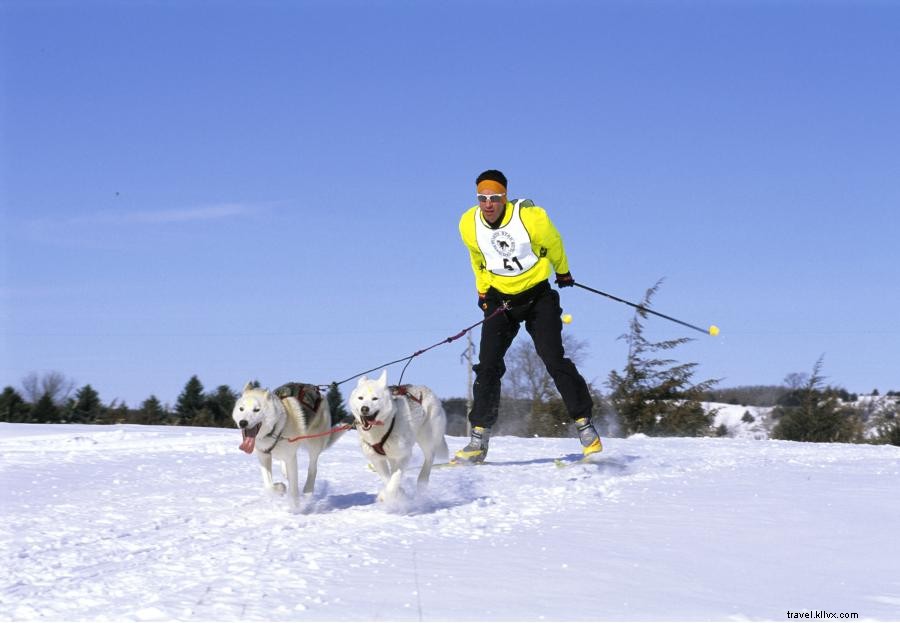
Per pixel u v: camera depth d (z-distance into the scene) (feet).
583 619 13.82
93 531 21.48
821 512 23.31
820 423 104.06
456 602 14.75
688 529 21.18
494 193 31.99
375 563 17.62
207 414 116.98
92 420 111.55
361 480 29.94
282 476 31.12
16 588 15.99
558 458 36.78
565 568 17.26
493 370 34.06
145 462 35.76
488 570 17.04
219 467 34.19
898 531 20.86
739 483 29.04
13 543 20.08
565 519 22.62
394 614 14.01
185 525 22.24
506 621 13.67
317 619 13.70
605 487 27.73
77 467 33.86
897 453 43.04
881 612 14.32
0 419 104.47
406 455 24.76
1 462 35.22
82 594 15.49
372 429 24.26
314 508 24.67
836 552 18.79
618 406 104.47
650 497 26.00
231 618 13.74
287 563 17.60
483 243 32.81
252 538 20.39
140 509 24.59
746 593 15.56
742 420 122.01
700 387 104.78
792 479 30.14
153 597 15.10
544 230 32.37
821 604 14.83
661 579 16.48
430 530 21.22
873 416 108.47
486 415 34.27
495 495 26.48
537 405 115.85
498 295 33.78
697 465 34.37
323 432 26.18
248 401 23.75
